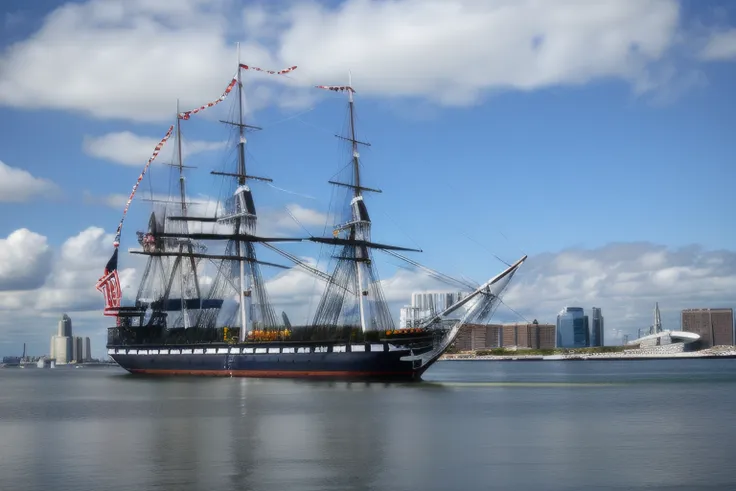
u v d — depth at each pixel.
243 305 199.25
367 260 183.00
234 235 198.88
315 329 183.25
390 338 156.75
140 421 95.50
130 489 55.16
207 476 59.28
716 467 61.31
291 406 111.19
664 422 90.06
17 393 160.62
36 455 69.19
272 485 56.12
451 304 161.38
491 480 57.19
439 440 76.25
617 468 61.12
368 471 60.84
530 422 90.50
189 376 196.50
